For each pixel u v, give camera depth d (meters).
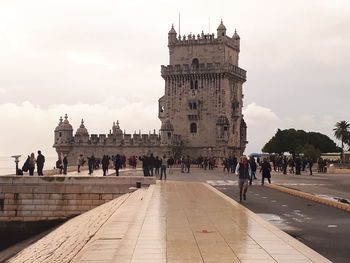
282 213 30.12
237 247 17.75
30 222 47.03
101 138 120.56
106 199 47.00
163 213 27.09
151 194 38.91
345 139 157.75
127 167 100.06
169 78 120.25
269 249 17.42
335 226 25.08
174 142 115.38
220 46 119.25
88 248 18.67
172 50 122.38
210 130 117.56
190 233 20.61
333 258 17.83
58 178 47.19
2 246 46.16
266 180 62.84
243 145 129.12
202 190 42.88
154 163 66.88
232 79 122.00
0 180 47.12
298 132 177.12
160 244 18.25
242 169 36.84
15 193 47.16
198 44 120.56
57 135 122.44
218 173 82.31
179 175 74.75
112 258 16.03
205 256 16.27
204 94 118.25
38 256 27.81
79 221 37.81
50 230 43.91
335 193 43.84
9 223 47.12
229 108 120.50
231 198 38.62
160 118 127.00
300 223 26.09
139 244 18.25
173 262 15.41
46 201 47.16
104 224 25.30
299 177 71.69
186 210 28.53
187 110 118.94
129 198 36.94
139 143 117.94
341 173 89.44
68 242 28.16
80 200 47.06
